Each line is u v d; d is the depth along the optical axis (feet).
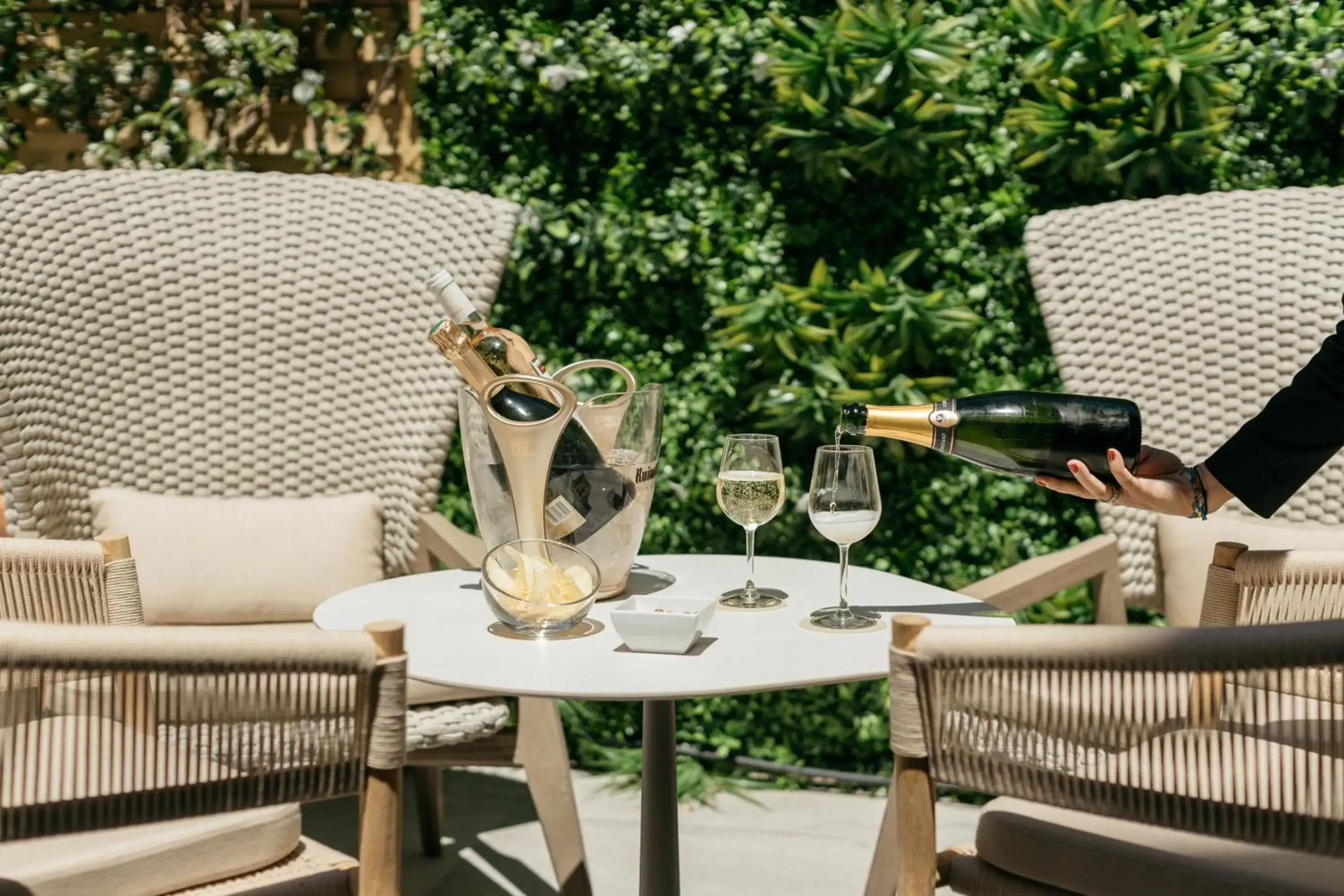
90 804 3.34
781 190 9.55
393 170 10.03
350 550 7.56
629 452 5.19
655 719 5.28
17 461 7.65
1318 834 3.27
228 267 8.09
